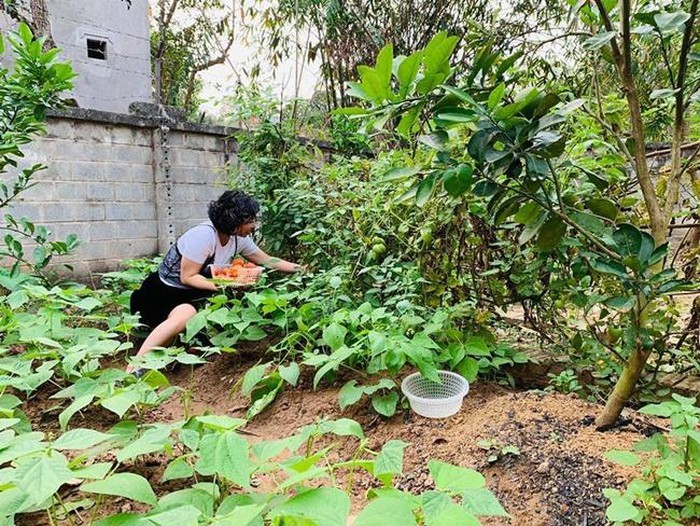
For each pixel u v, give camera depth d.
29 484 0.89
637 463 1.15
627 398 1.42
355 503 1.34
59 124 3.65
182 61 8.99
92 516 1.17
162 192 4.19
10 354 2.23
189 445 1.14
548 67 1.98
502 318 2.40
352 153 4.24
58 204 3.69
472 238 2.12
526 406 1.65
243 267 2.69
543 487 1.27
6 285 2.65
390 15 5.41
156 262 3.62
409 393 1.79
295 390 2.09
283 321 2.27
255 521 0.90
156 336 2.36
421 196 1.38
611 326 1.76
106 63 7.67
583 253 1.49
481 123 1.25
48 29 4.26
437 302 2.25
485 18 5.25
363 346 1.97
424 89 1.23
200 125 4.35
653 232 1.37
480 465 1.40
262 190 3.51
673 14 1.23
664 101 2.10
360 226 2.55
